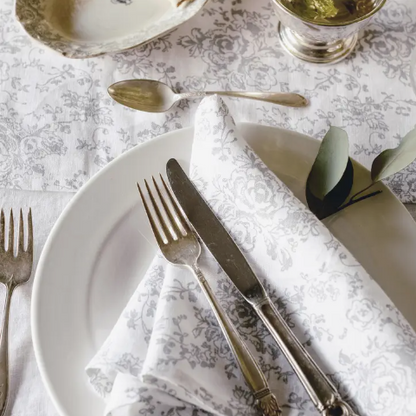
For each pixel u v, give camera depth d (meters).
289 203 0.57
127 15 0.81
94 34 0.80
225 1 0.86
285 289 0.56
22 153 0.74
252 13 0.85
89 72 0.80
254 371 0.51
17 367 0.62
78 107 0.78
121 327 0.54
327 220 0.63
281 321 0.53
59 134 0.76
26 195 0.72
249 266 0.57
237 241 0.59
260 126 0.67
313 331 0.54
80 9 0.81
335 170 0.61
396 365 0.48
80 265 0.60
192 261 0.58
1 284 0.65
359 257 0.62
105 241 0.62
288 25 0.76
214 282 0.57
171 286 0.55
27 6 0.78
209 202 0.61
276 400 0.51
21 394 0.60
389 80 0.81
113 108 0.78
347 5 0.79
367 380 0.50
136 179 0.65
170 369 0.49
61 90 0.79
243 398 0.51
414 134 0.62
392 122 0.78
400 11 0.85
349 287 0.52
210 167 0.61
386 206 0.63
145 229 0.63
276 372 0.54
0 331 0.62
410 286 0.60
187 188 0.62
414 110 0.79
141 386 0.49
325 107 0.79
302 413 0.52
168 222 0.61
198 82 0.81
